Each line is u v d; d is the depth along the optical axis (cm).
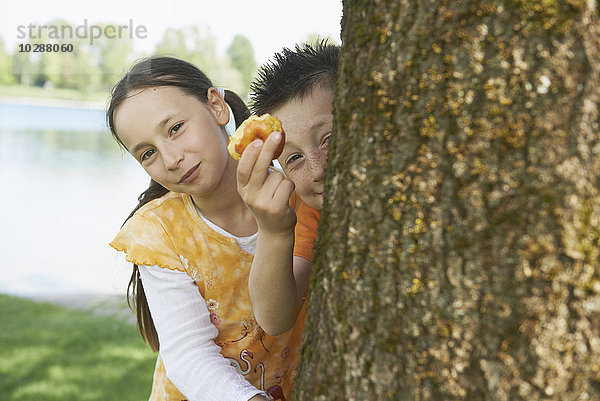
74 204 1582
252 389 165
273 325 156
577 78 96
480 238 100
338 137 120
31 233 1298
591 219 96
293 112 175
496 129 99
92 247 1201
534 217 97
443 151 103
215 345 180
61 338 680
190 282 180
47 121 3606
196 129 175
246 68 3888
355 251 112
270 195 142
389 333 108
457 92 102
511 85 98
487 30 100
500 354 98
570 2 96
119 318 768
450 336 102
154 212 186
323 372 118
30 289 927
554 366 96
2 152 2331
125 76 178
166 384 201
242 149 145
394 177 108
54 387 546
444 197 103
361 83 113
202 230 184
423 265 104
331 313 117
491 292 99
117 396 530
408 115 106
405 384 106
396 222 107
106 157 2364
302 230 182
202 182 175
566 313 96
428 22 105
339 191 117
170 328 176
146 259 176
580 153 95
